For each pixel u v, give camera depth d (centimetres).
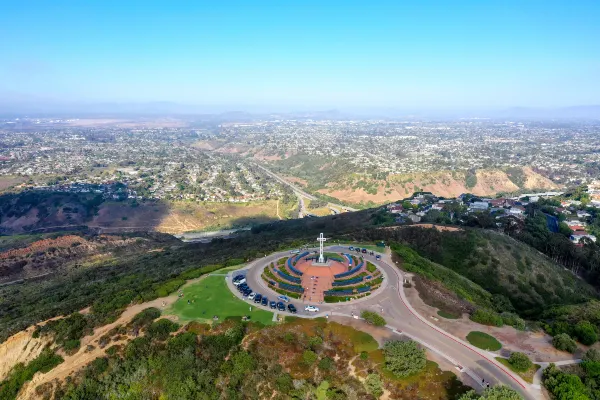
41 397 6306
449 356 6738
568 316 9031
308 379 6256
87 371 6569
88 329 7525
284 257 11694
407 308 8481
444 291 9544
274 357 6675
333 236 14075
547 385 5931
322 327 7550
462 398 5322
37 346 7231
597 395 5669
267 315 8125
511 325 7838
